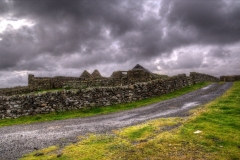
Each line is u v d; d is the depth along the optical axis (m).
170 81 29.91
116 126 13.26
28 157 8.84
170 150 8.61
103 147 9.41
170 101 22.38
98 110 20.22
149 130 11.37
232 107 15.27
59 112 19.73
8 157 9.04
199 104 18.77
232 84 35.22
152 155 8.29
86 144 9.98
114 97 22.55
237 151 8.22
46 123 16.14
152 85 26.45
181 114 15.12
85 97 21.03
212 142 9.09
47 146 10.16
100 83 34.22
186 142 9.26
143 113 17.17
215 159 7.72
